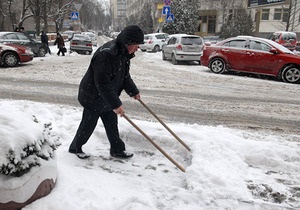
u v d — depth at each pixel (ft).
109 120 11.45
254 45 35.29
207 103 22.12
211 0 120.67
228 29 97.40
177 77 34.19
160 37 74.74
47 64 43.16
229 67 36.86
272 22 119.65
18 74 32.58
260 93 26.37
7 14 108.88
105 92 9.72
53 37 107.65
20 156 7.40
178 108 20.42
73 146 11.65
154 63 49.03
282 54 32.91
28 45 52.37
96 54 9.96
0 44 39.27
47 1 86.17
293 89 28.66
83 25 215.72
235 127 16.75
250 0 77.00
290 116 19.36
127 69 11.05
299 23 107.45
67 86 26.61
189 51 46.24
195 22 102.01
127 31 9.64
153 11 154.92
